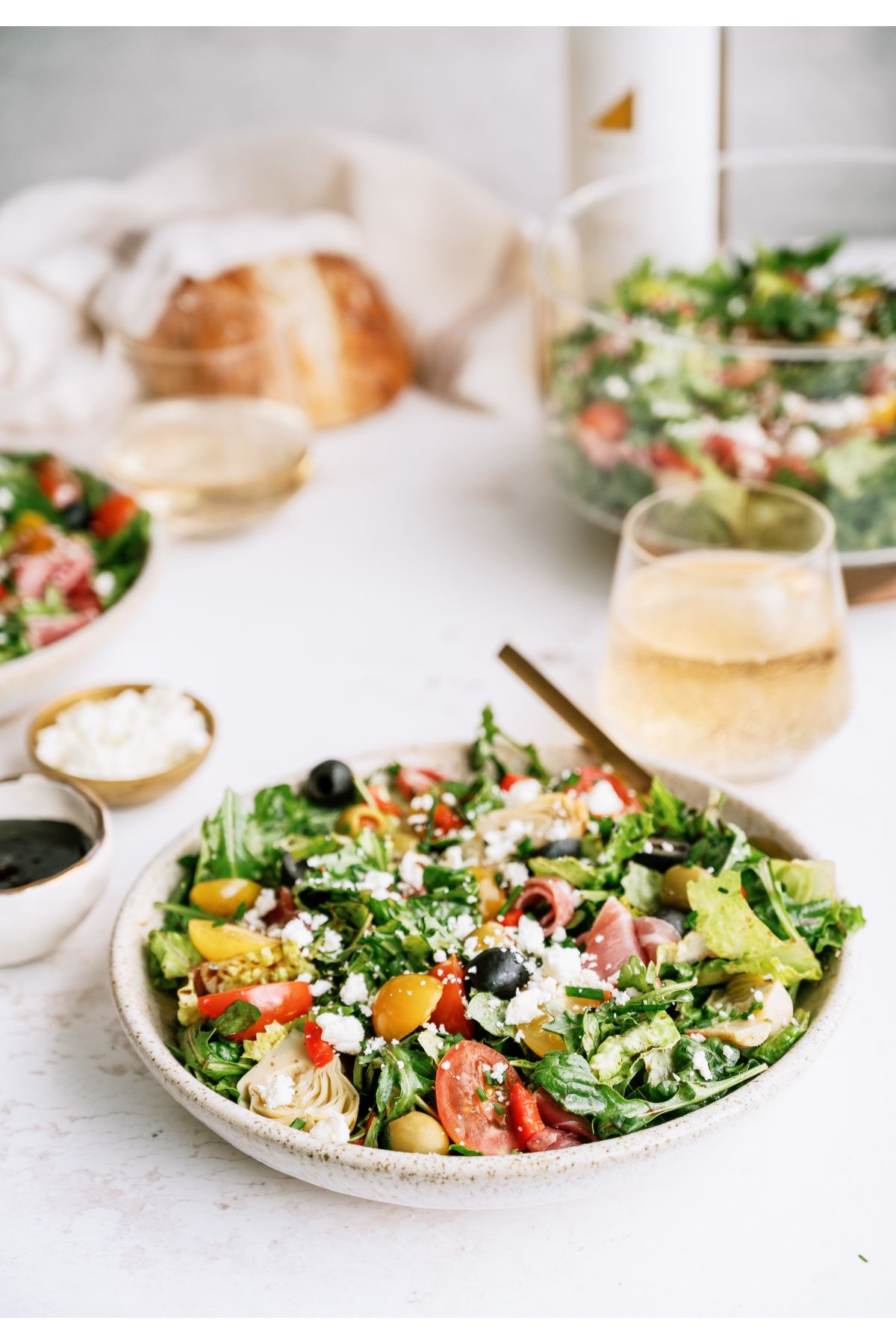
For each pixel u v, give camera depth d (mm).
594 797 676
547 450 943
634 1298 588
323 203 1140
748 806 670
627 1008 600
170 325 1000
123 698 770
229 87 1303
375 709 817
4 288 1057
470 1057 592
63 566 833
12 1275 600
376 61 1270
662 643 720
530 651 847
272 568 929
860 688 813
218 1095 587
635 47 953
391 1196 571
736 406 802
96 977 698
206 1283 597
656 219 990
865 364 782
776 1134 629
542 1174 557
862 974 677
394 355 1067
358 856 661
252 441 938
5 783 703
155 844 748
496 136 1300
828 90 1202
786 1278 590
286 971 630
